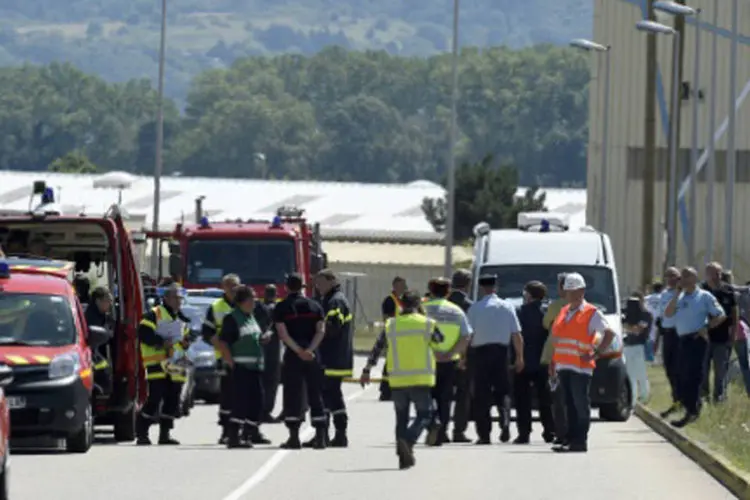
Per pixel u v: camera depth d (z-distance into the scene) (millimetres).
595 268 103250
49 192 84812
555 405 79125
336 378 78188
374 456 74062
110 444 79938
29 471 66438
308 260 121938
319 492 60344
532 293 83562
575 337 76938
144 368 81500
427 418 69500
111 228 81688
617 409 97625
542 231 110000
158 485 62000
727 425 82250
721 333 93938
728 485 63219
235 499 58062
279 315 77250
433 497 59312
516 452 76938
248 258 120812
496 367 81562
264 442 80125
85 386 73312
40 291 75188
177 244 118438
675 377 96688
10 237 88812
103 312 80188
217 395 109562
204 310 110938
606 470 68938
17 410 71312
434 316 78438
